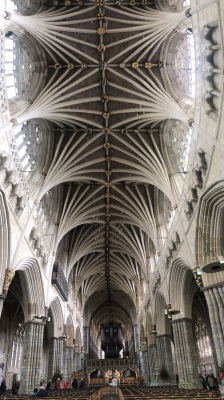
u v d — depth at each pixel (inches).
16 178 633.6
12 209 628.1
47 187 837.2
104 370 1631.4
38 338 783.7
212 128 540.1
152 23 689.0
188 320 821.9
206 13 507.8
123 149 928.9
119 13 713.6
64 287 1100.5
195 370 756.0
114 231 1332.4
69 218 1061.1
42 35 693.3
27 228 722.8
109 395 1042.1
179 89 754.8
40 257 834.2
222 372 528.7
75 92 781.9
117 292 1959.9
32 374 730.2
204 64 533.0
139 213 1096.8
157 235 1037.8
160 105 756.6
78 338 1509.6
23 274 772.6
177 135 853.8
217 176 543.2
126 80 783.7
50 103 748.6
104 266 1601.9
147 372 1375.5
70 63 762.2
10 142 604.4
